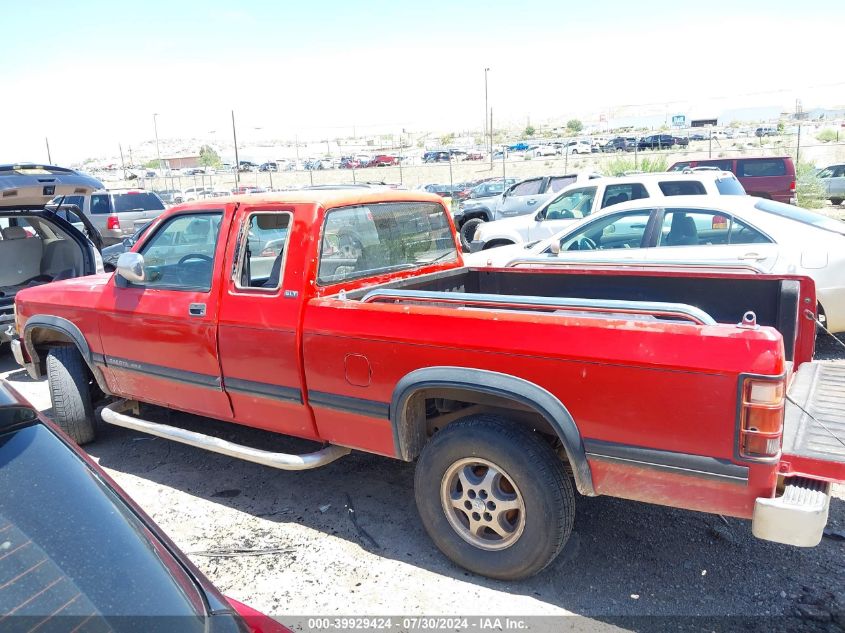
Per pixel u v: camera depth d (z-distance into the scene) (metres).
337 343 3.51
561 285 4.71
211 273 4.11
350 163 58.47
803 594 3.12
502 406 3.24
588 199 10.78
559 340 2.88
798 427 2.96
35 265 8.30
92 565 1.60
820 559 3.40
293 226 3.70
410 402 3.38
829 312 6.34
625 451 2.81
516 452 3.03
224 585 3.35
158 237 4.41
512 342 2.99
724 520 3.82
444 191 27.98
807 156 37.91
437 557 3.54
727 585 3.21
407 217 4.55
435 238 4.86
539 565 3.11
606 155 46.66
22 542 1.61
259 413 4.01
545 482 3.00
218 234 3.99
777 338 2.52
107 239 17.27
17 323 5.33
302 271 3.64
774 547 3.53
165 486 4.51
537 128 112.12
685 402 2.66
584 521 3.84
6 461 1.79
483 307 3.38
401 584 3.30
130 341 4.48
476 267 5.01
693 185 9.63
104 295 4.60
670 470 2.74
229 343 3.93
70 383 5.02
